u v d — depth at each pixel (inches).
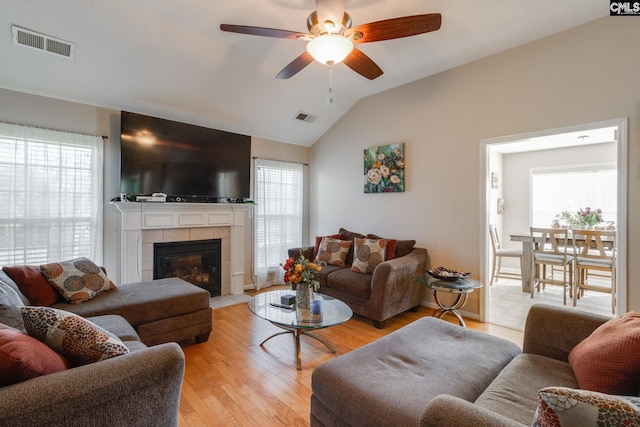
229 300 155.9
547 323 63.7
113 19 98.5
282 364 93.5
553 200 220.7
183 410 72.1
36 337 46.6
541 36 111.3
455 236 136.3
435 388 50.3
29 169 110.8
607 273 192.1
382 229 164.4
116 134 131.6
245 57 126.2
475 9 95.3
